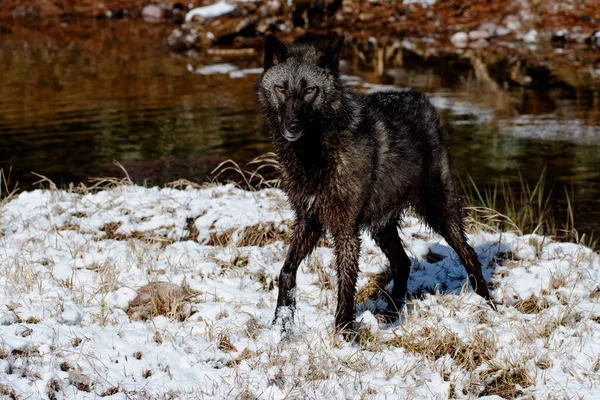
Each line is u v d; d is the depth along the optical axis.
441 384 4.66
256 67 17.62
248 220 7.20
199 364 4.77
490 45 19.28
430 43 19.56
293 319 5.32
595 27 20.16
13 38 21.36
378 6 22.81
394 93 6.12
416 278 6.46
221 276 6.23
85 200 7.75
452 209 6.13
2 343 4.56
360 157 5.27
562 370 4.84
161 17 23.94
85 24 23.55
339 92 5.26
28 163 11.24
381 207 5.61
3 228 7.06
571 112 13.37
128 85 16.08
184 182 8.88
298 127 5.07
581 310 5.58
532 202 9.54
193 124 13.22
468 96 14.45
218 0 24.33
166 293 5.62
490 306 5.82
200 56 19.00
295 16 21.30
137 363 4.65
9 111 14.16
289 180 5.45
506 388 4.69
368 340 5.23
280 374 4.65
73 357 4.59
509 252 6.89
